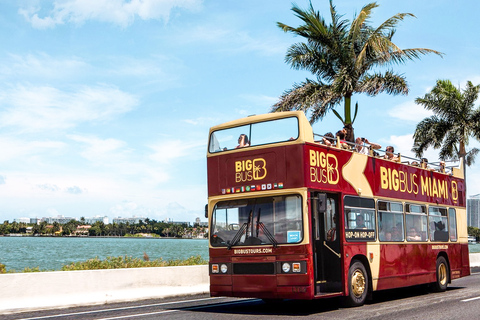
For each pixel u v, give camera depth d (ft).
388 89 81.61
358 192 44.65
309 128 40.04
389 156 52.54
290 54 84.58
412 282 51.49
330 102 83.87
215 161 43.11
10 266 172.86
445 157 130.21
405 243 51.21
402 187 52.42
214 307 44.42
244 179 41.16
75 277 48.34
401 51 77.46
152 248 436.35
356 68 79.41
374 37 78.69
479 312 37.55
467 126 126.11
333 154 42.19
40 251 349.00
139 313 40.22
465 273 64.03
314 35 83.20
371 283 44.68
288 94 84.43
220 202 42.29
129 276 52.75
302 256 37.50
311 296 37.04
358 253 43.27
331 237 41.24
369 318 35.12
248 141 41.70
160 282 55.62
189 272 58.95
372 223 46.21
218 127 43.78
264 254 39.04
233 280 40.32
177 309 43.11
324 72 84.94
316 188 39.32
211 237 42.06
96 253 310.04
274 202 39.55
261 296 38.86
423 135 129.59
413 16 80.33
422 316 35.73
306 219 37.88
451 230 62.18
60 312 42.11
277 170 39.60
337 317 35.88
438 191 60.39
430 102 129.59
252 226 40.06
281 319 35.37
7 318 38.70
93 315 39.63
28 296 44.78
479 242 537.65
